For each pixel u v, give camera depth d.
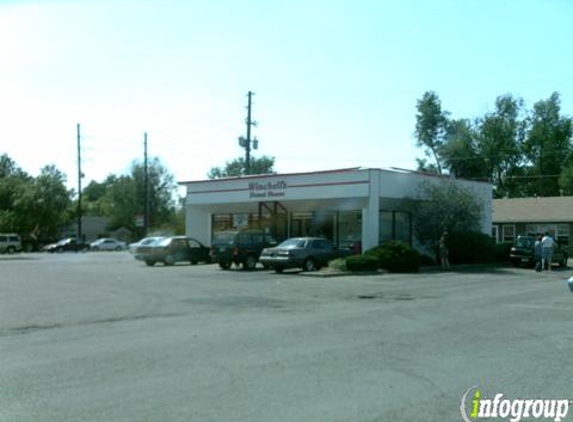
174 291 19.12
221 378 7.70
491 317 13.29
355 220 34.16
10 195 71.88
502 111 68.44
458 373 7.99
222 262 29.92
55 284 21.42
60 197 71.62
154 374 7.93
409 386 7.34
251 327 11.91
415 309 14.79
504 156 67.31
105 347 9.84
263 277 24.88
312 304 15.97
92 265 34.09
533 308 14.95
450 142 68.06
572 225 45.88
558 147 67.12
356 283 22.25
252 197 37.00
